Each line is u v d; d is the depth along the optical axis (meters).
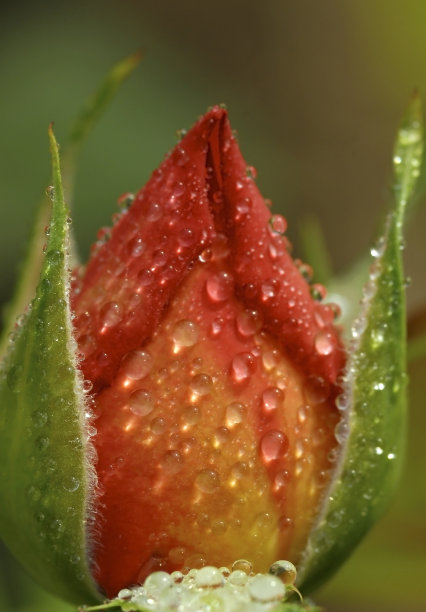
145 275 0.12
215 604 0.11
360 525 0.12
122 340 0.12
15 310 0.14
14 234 0.27
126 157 0.29
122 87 0.31
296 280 0.12
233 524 0.12
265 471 0.12
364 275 0.15
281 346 0.12
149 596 0.11
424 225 0.30
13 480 0.12
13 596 0.16
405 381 0.12
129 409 0.12
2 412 0.12
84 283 0.12
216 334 0.12
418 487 0.16
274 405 0.12
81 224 0.28
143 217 0.12
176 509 0.12
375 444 0.12
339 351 0.12
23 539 0.12
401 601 0.16
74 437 0.11
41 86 0.31
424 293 0.30
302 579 0.12
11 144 0.29
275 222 0.12
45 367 0.11
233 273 0.12
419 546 0.16
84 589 0.12
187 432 0.12
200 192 0.12
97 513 0.12
